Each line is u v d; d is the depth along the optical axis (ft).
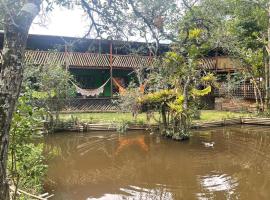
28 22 11.51
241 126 73.46
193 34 25.43
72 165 43.21
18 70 11.47
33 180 29.37
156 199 31.19
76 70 102.17
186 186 34.76
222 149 50.88
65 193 32.83
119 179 37.58
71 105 88.33
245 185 34.81
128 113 82.74
